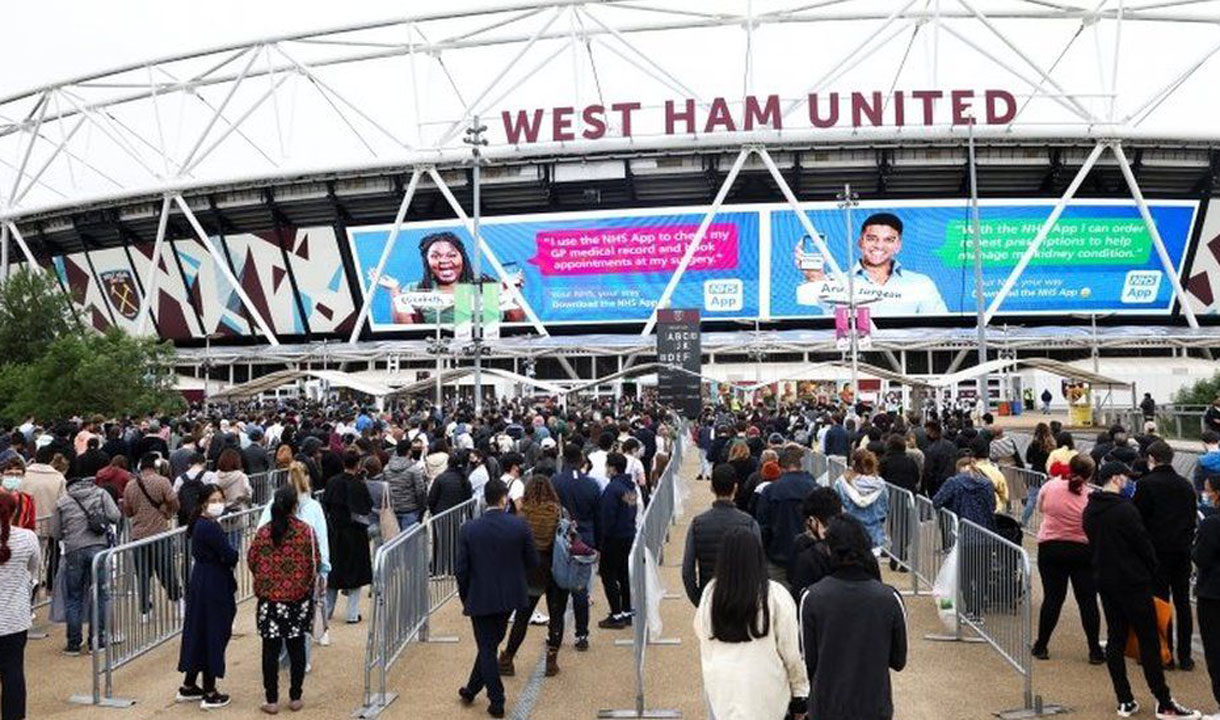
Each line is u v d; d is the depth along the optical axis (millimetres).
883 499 13047
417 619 11812
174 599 12156
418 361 73438
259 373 79812
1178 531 10172
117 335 44625
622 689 10062
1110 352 70750
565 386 58406
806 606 5938
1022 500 18938
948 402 54500
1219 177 67312
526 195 70875
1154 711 9000
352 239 72500
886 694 5762
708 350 68500
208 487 10000
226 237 74688
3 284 51375
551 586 10586
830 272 68625
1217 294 70250
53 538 12328
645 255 69812
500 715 9195
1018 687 9836
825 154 67000
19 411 40500
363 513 13039
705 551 8266
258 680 10719
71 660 11586
